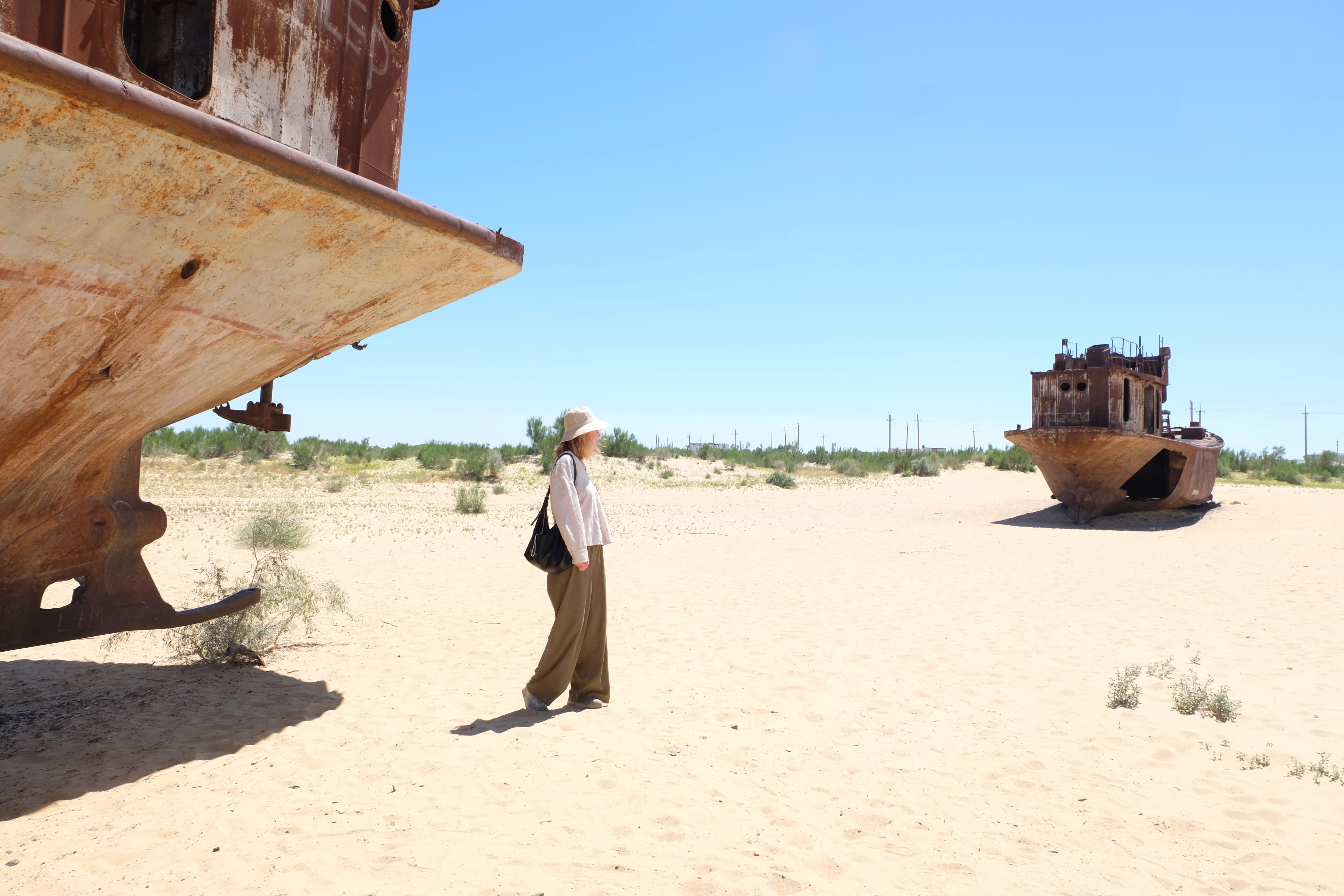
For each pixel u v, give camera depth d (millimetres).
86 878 2980
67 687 5656
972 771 4184
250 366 4578
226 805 3656
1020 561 12719
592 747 4426
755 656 6680
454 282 4664
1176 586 10117
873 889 2998
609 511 22484
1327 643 6984
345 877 2990
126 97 2764
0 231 2936
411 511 21656
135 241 3285
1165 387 22656
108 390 4039
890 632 7621
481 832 3379
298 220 3629
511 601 9250
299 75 4082
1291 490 27672
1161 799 3859
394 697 5453
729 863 3156
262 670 6191
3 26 2916
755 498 27922
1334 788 3975
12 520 4461
